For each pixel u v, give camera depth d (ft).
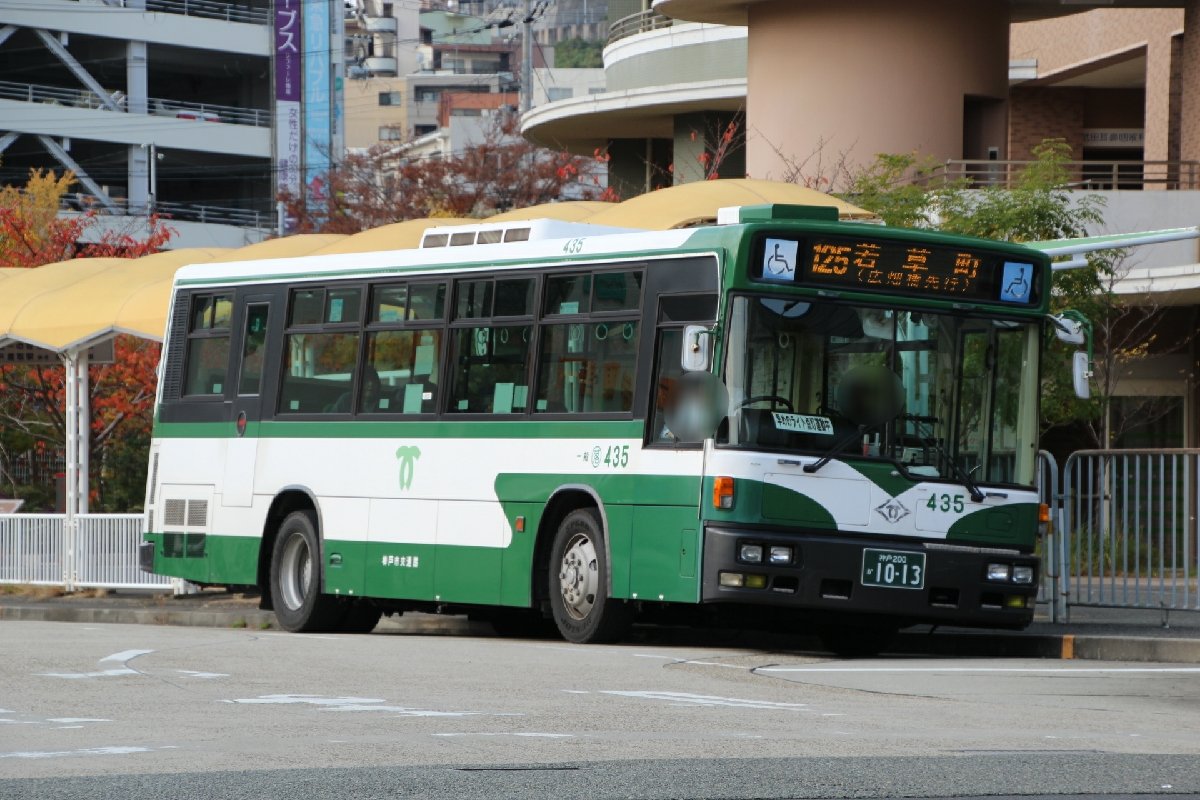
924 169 123.85
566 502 66.33
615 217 87.04
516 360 68.28
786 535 59.41
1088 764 33.53
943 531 61.21
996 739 37.50
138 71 302.86
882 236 61.16
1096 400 110.83
